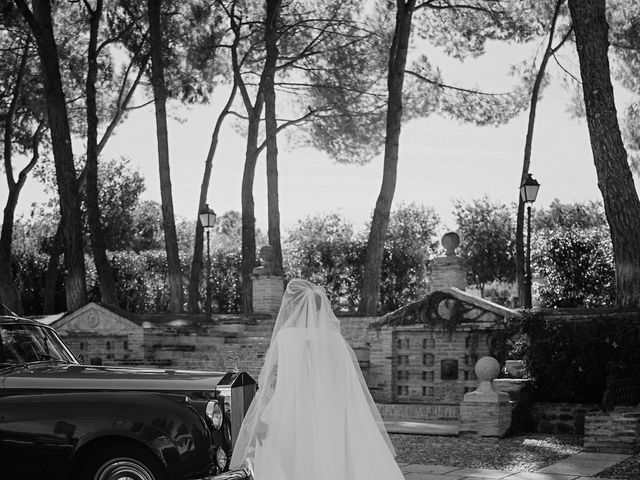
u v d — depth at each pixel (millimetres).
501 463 10773
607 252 28391
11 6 24625
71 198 23141
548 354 14312
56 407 7176
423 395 17422
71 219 23109
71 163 23250
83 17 29812
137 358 20688
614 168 16000
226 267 36312
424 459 11156
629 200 15938
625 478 9555
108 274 24188
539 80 25797
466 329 16969
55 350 8555
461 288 19094
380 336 18062
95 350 21500
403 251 34500
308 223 36750
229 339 21953
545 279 29500
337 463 6586
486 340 16859
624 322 13914
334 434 6648
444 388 17203
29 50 29500
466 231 38250
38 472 7160
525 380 14375
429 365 17438
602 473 9875
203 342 21656
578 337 14102
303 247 35375
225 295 36000
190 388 7168
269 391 6898
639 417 11781
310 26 27344
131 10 28969
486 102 26781
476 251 37656
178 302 25359
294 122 27172
